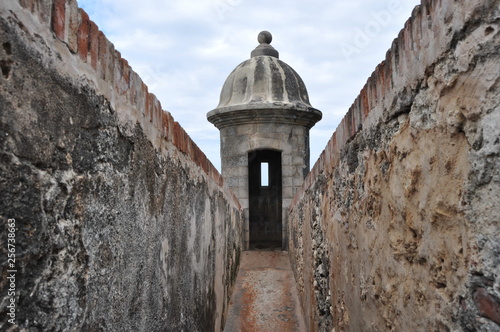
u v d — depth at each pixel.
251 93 9.78
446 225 1.17
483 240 0.98
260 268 7.92
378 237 1.79
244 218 9.58
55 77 1.02
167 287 2.02
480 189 0.99
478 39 0.99
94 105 1.23
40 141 0.95
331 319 3.01
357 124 2.15
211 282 3.71
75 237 1.10
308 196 4.55
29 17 0.92
